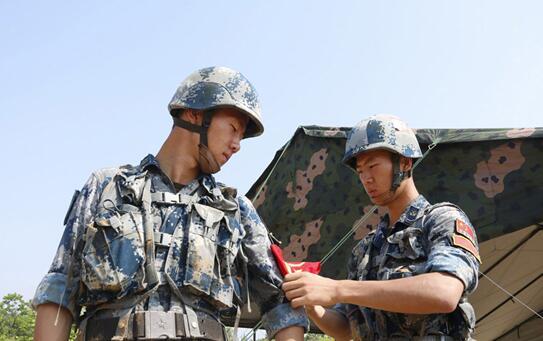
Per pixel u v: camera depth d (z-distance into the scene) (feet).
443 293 10.02
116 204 8.46
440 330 11.07
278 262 9.41
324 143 21.39
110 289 7.94
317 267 10.42
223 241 8.62
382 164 11.94
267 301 9.36
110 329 7.82
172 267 8.19
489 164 17.98
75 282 8.21
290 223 21.99
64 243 8.29
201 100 8.84
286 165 22.61
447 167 18.51
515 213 17.43
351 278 12.82
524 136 17.40
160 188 8.75
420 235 11.52
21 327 155.22
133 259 8.02
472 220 17.90
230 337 8.83
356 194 20.34
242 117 9.11
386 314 11.51
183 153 9.02
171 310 7.98
